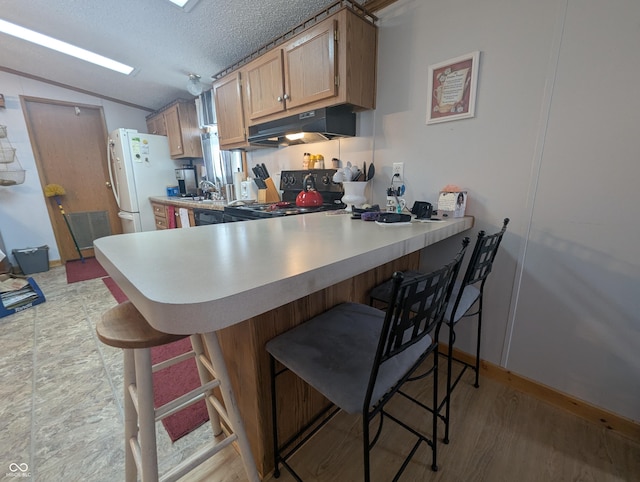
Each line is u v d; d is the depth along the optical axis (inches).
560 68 45.8
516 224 53.8
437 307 30.9
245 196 111.2
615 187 43.6
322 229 44.4
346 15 59.1
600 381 48.7
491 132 54.2
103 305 98.3
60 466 42.4
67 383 60.0
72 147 149.4
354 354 32.3
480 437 47.0
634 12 39.3
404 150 67.2
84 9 79.9
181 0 73.1
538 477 40.6
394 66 65.4
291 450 43.2
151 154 148.9
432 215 59.9
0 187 130.9
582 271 48.2
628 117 41.4
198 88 118.5
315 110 68.9
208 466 42.5
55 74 128.7
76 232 155.0
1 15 84.4
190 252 30.1
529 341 55.4
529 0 47.2
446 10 56.2
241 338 37.6
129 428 34.0
